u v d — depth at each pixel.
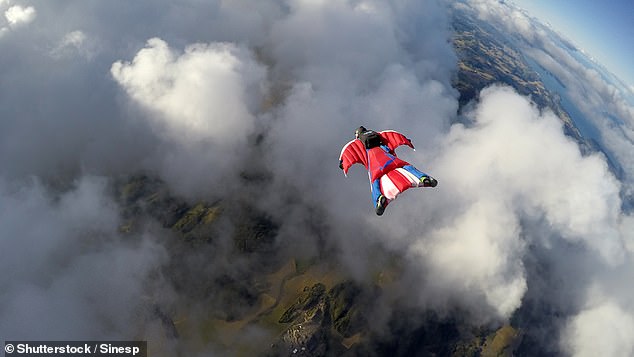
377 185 12.21
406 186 11.29
